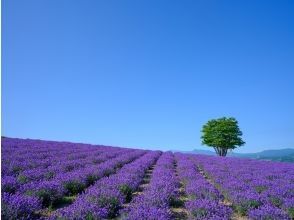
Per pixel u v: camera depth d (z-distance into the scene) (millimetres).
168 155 32594
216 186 14250
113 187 10742
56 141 36500
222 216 8258
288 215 9008
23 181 10938
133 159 24828
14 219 6902
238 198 10086
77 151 24859
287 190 11898
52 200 9227
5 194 7914
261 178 15531
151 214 7449
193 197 10656
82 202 8203
